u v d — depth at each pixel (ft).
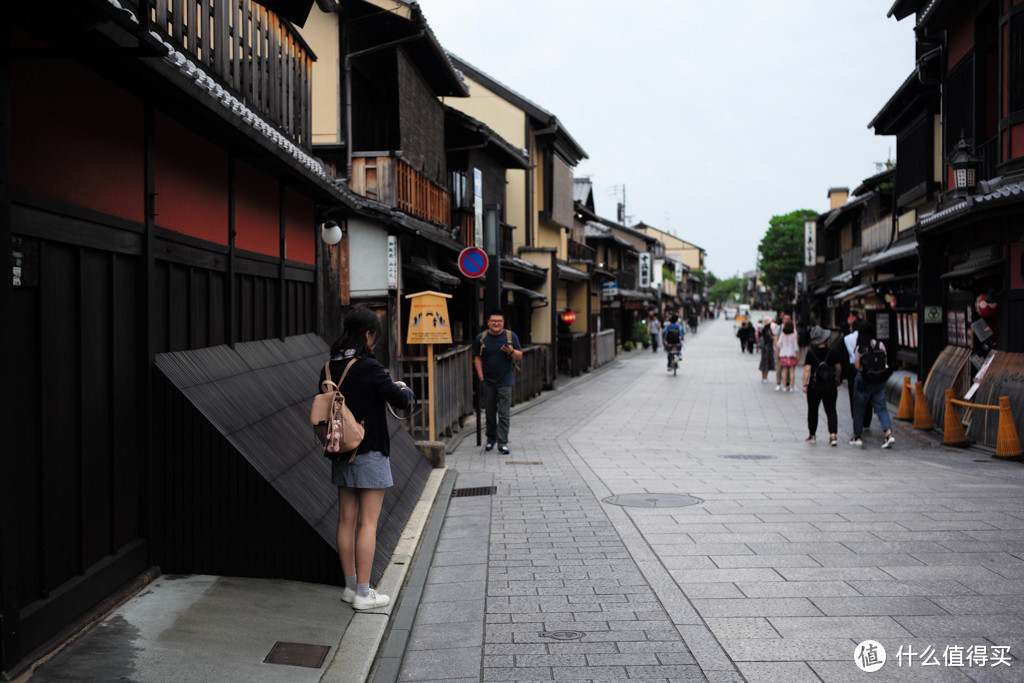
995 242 42.60
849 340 45.62
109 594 14.84
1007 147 40.88
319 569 17.20
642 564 19.77
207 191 20.31
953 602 16.43
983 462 36.47
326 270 40.22
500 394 39.93
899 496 27.37
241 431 18.19
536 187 94.79
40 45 12.41
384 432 16.87
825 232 143.23
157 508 16.94
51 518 13.02
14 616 11.53
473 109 88.69
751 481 31.07
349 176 42.63
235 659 13.42
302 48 30.14
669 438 46.19
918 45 56.59
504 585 18.58
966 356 46.39
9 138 11.63
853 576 18.29
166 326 17.88
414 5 42.96
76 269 13.96
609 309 137.69
